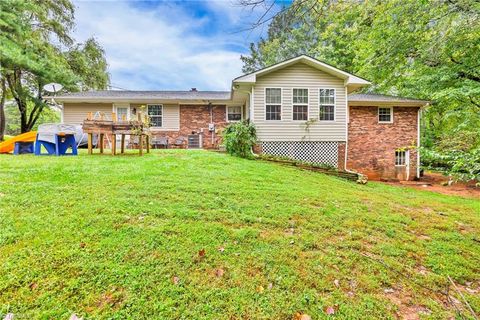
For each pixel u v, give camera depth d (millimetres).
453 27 7551
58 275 2260
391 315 2199
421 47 9008
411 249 3299
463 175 2986
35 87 17250
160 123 14062
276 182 5660
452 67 9758
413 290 2551
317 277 2551
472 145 6156
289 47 18422
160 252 2648
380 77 11469
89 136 7762
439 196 7906
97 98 13289
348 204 4738
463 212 5316
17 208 3242
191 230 3092
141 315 1987
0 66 13625
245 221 3514
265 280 2451
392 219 4230
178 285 2289
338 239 3344
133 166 5754
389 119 12570
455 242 3650
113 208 3412
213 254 2721
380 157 12469
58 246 2590
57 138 7605
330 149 10570
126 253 2578
